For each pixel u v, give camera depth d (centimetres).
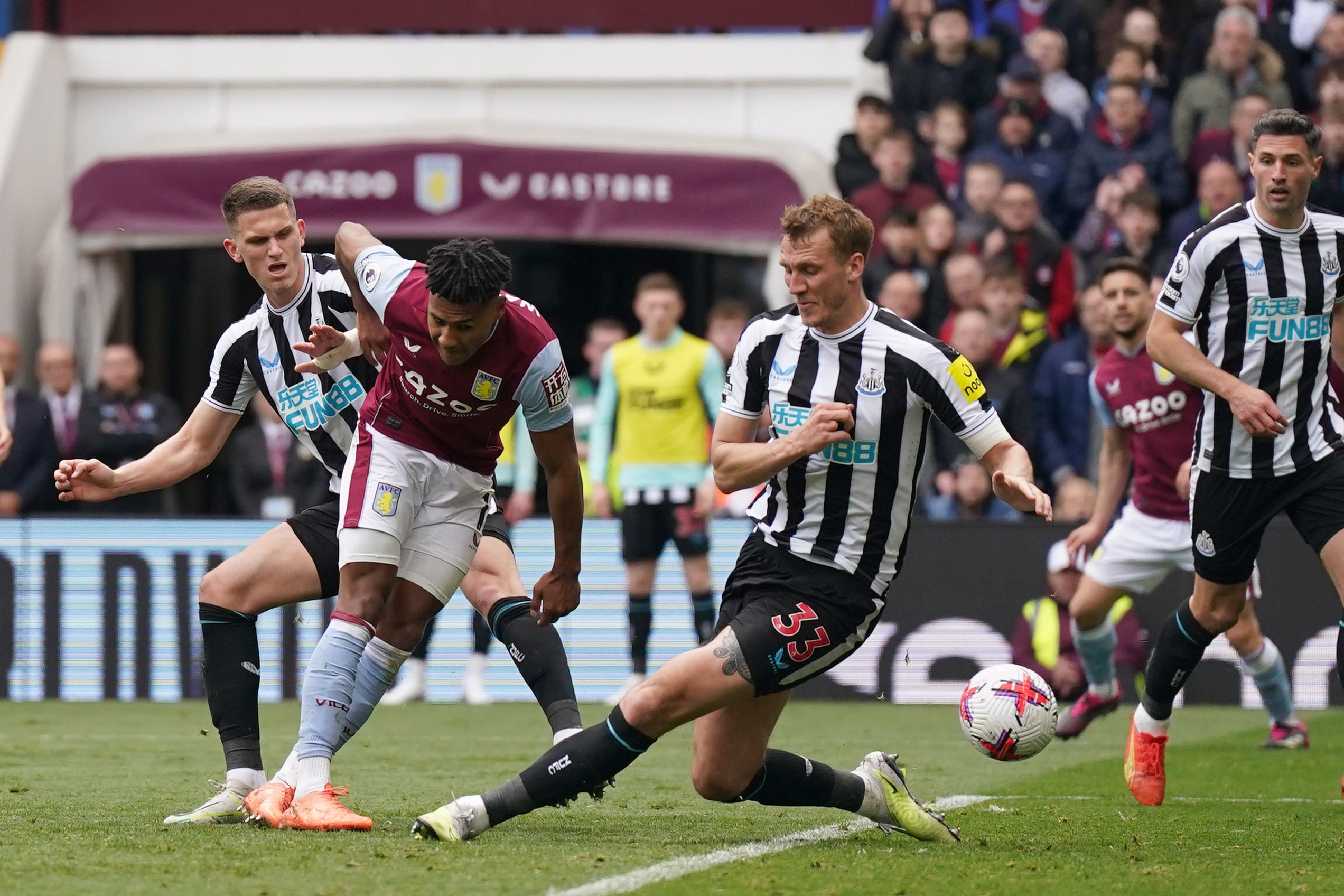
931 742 2773
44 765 2366
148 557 3653
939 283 3931
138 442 3972
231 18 4934
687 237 4409
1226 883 1391
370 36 4906
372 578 1639
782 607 1511
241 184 1734
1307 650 3397
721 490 1508
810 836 1655
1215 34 4206
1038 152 4194
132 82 4906
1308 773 2342
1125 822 1803
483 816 1548
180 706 3466
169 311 5025
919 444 1536
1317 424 1884
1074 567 3406
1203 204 3978
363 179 4447
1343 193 4094
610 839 1605
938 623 3509
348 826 1611
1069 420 3681
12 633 3669
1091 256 4056
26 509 3938
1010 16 4672
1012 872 1430
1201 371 1830
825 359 1525
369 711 1716
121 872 1367
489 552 1831
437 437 1650
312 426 1778
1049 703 1656
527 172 4428
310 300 1748
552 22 4844
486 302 1498
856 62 4703
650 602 3503
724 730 1574
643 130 4566
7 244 4666
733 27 4797
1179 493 2623
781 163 4419
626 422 3484
